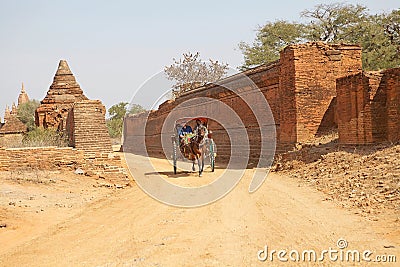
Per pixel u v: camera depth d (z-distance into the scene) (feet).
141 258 20.61
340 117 54.24
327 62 65.51
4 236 27.55
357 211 28.84
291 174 51.57
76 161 54.13
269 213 30.17
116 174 52.26
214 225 27.09
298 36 139.44
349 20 130.31
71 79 120.57
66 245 24.44
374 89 49.93
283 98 67.10
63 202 38.52
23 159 52.85
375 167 39.99
